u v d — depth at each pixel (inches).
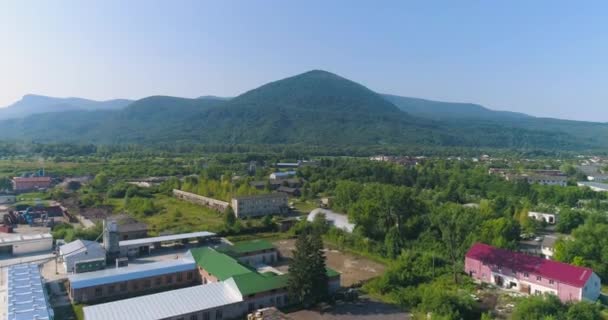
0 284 2901.1
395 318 2461.9
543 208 5398.6
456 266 3216.0
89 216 5329.7
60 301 2652.6
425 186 7529.5
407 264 3142.2
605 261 3083.2
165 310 2305.6
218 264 2947.8
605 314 2395.4
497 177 7731.3
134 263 3366.1
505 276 2987.2
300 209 6131.9
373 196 4584.2
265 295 2598.4
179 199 6722.4
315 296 2652.6
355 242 3991.1
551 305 2329.0
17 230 4650.6
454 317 2362.2
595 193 6535.4
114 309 2269.9
